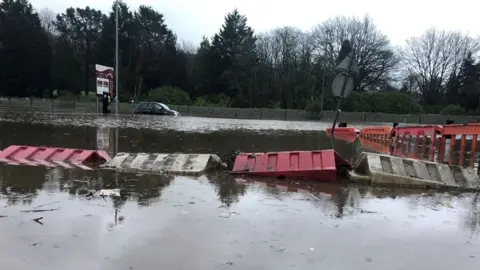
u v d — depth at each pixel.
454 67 76.31
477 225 4.53
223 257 3.33
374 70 73.88
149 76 69.88
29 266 3.04
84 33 75.00
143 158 7.98
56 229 3.86
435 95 77.62
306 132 22.30
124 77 68.00
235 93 66.25
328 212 4.86
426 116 57.31
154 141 12.93
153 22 71.62
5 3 66.88
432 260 3.45
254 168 7.46
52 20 82.12
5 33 63.97
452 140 10.88
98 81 30.55
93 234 3.76
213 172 7.59
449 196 6.10
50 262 3.12
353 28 71.75
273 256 3.39
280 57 69.12
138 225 4.07
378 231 4.17
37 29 69.19
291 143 14.58
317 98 62.59
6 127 15.27
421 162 7.17
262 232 3.99
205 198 5.38
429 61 77.81
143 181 6.40
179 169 7.43
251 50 64.12
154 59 69.75
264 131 20.94
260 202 5.27
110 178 6.54
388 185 6.70
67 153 8.32
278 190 6.11
